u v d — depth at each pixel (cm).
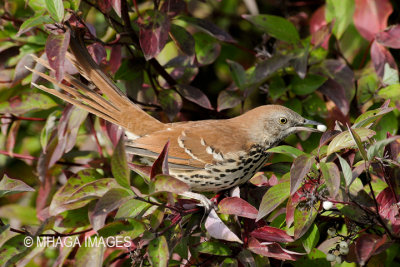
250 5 998
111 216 711
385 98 796
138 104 847
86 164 858
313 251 652
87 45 773
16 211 861
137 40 767
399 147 612
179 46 789
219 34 808
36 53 796
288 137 885
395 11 886
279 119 785
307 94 858
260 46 990
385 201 596
